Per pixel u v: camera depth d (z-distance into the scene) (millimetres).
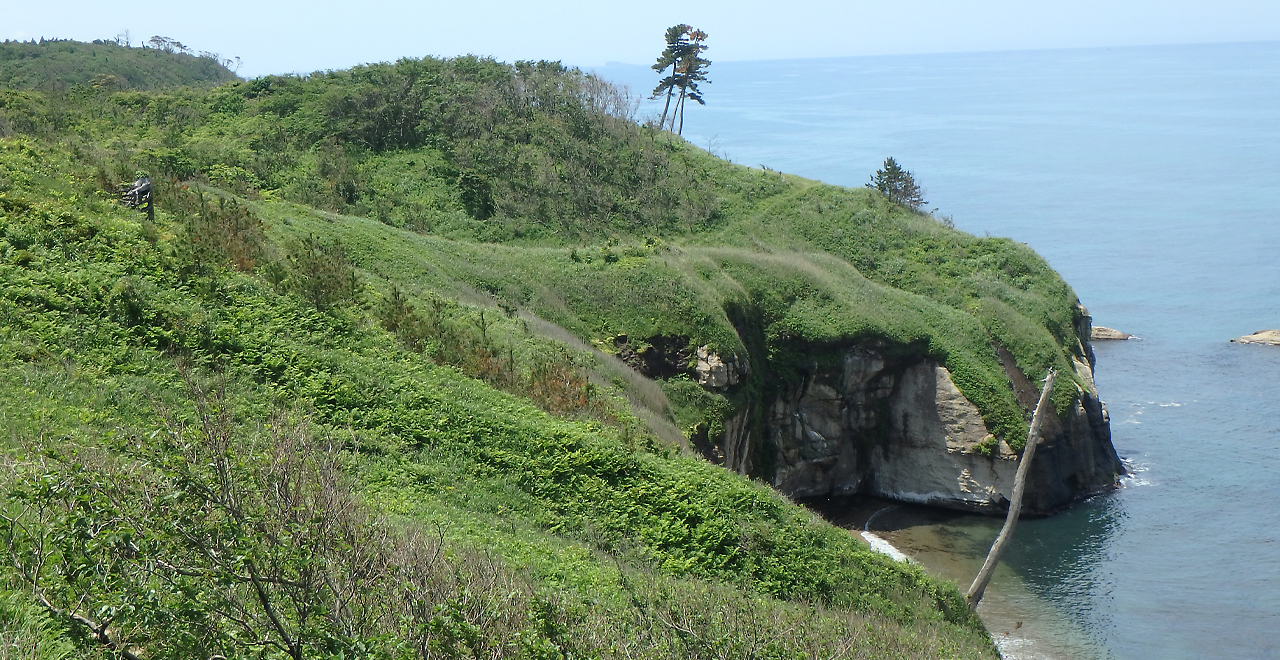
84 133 49438
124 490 7711
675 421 32062
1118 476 44719
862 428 42406
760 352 40281
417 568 9414
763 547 19953
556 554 16109
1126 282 97625
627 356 35469
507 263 38594
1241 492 42469
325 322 22109
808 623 14109
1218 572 34875
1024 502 40000
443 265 36062
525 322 31141
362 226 37594
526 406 22141
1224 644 29859
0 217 19594
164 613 7102
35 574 7699
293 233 32781
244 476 8125
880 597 20578
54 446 11211
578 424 22156
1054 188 158500
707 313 36750
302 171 51000
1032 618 31531
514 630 8992
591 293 37594
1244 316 81312
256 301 21344
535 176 54344
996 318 45719
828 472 42031
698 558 18969
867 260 53750
